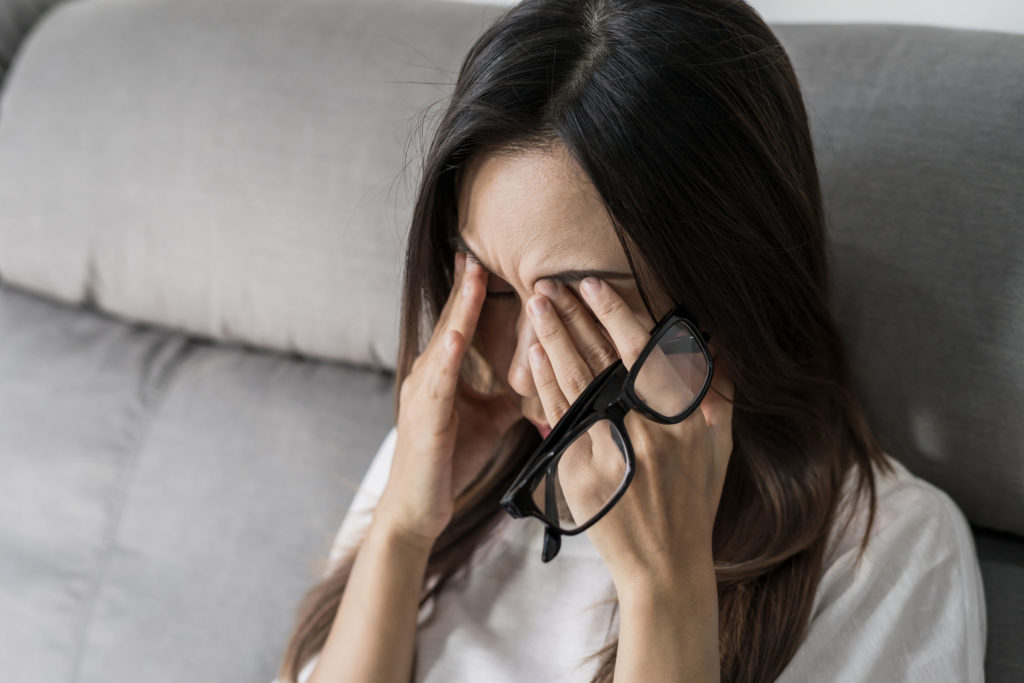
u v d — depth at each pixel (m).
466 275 0.70
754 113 0.64
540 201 0.61
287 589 1.08
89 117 1.19
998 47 0.80
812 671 0.70
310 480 1.09
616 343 0.64
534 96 0.60
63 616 1.19
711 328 0.68
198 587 1.12
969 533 0.79
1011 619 0.79
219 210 1.10
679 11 0.62
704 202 0.62
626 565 0.67
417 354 0.81
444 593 0.88
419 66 1.00
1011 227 0.76
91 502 1.20
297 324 1.11
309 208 1.05
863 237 0.82
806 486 0.77
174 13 1.16
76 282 1.25
